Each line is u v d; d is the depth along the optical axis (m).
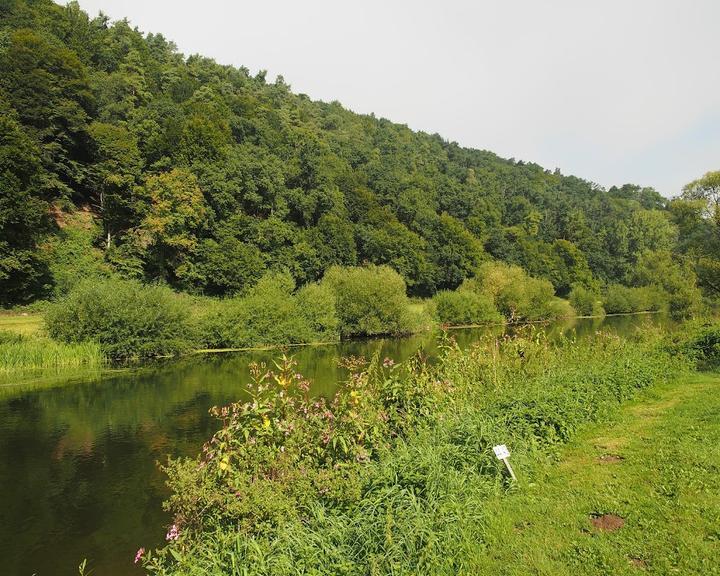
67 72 56.34
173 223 52.06
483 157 197.50
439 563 5.20
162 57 103.19
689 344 18.64
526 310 60.81
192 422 16.62
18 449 14.19
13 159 39.38
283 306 39.41
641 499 6.35
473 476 7.18
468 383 11.15
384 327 45.25
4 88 49.62
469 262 81.81
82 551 9.25
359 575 5.08
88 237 51.59
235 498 6.20
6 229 39.03
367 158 111.38
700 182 46.12
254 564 5.22
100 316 29.70
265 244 60.22
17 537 9.70
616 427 9.68
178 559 5.70
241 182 62.81
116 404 18.95
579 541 5.54
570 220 116.75
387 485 6.68
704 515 5.79
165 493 11.52
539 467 7.77
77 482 12.07
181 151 60.78
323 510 6.19
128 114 64.50
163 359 30.56
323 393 19.41
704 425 9.27
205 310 37.28
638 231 110.88
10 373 25.09
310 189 76.00
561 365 13.13
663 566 4.94
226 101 89.81
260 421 7.62
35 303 41.16
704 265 44.62
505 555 5.41
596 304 76.88
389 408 9.16
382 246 73.44
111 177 52.41
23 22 63.72
